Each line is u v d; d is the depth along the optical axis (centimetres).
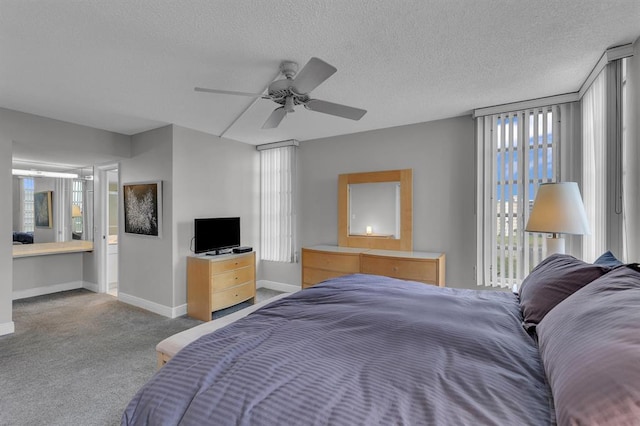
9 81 262
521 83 271
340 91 288
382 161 416
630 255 204
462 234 366
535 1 168
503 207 329
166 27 188
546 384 104
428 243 386
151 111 339
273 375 110
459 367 111
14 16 176
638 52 199
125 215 445
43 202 509
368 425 86
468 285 363
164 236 397
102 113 344
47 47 209
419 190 391
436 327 140
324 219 468
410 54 222
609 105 220
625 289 111
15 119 334
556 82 269
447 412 89
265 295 484
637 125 199
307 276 414
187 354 133
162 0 165
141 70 243
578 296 125
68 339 321
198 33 195
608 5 171
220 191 454
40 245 502
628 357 75
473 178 359
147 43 205
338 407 93
